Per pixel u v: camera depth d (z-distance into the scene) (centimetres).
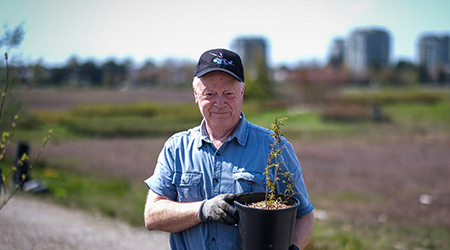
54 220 580
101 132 1984
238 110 198
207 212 176
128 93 5938
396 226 678
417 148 1625
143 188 882
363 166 1267
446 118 2625
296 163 202
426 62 12850
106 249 484
